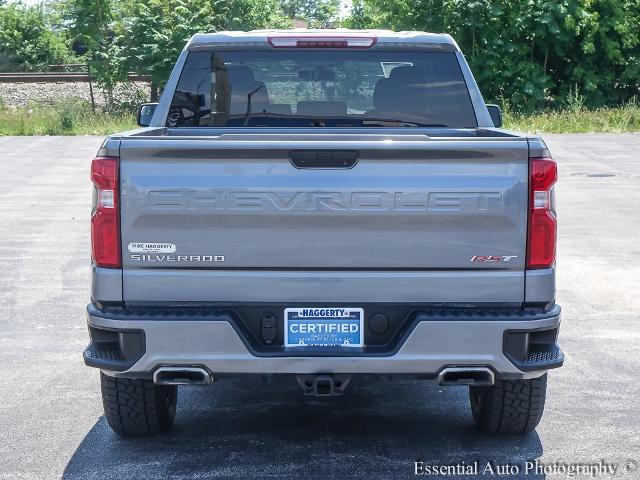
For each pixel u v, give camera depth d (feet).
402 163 14.98
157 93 121.60
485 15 113.39
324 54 20.94
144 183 15.03
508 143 14.97
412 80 20.94
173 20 120.67
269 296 15.24
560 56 117.60
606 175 59.31
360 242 15.11
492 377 15.37
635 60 116.26
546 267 15.31
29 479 15.89
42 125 96.37
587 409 19.65
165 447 17.51
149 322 15.08
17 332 26.18
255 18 127.34
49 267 34.60
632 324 26.86
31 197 51.44
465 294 15.25
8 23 198.70
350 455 17.08
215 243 15.14
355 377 15.35
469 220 15.06
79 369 22.80
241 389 21.35
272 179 14.99
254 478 15.93
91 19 121.39
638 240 39.19
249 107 21.16
